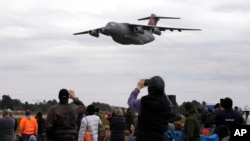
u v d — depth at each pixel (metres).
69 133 8.98
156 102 6.54
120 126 14.50
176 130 9.88
